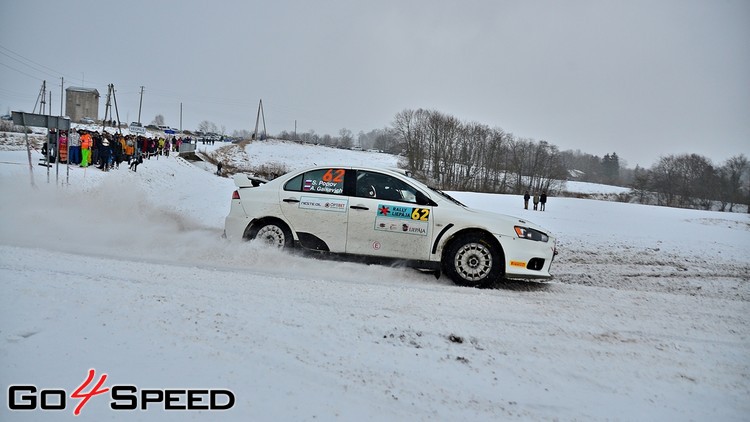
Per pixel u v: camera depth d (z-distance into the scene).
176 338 3.79
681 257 13.23
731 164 75.75
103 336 3.71
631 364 3.98
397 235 6.82
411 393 3.28
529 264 6.58
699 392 3.59
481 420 3.03
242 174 7.65
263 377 3.32
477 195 50.41
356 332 4.20
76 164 20.11
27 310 4.04
